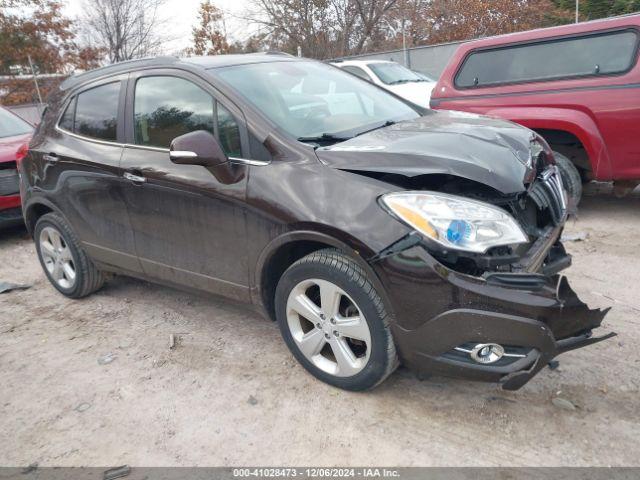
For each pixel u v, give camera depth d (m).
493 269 2.54
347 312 2.93
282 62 3.98
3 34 20.39
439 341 2.60
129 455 2.78
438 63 16.97
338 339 2.97
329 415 2.93
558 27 5.55
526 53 5.71
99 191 3.94
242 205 3.09
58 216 4.46
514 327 2.45
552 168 3.46
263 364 3.46
